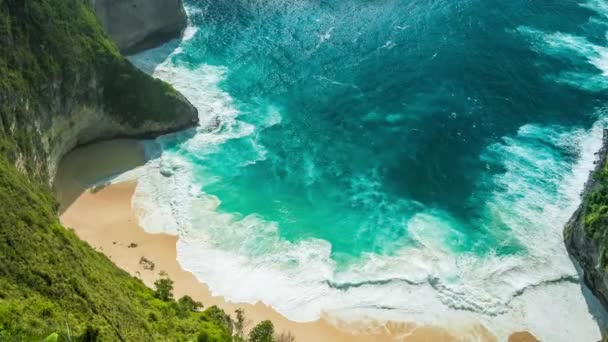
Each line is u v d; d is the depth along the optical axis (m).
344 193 72.44
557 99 85.88
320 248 64.50
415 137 80.31
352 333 55.88
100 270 50.56
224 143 79.50
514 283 60.50
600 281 58.38
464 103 85.62
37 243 45.56
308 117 84.25
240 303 58.12
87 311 41.62
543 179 73.62
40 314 38.50
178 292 58.53
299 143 79.94
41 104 67.62
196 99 86.81
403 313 57.69
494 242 65.31
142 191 70.81
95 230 64.50
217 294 58.84
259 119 83.88
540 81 89.00
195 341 45.53
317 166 76.38
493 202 70.62
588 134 80.19
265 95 88.19
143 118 78.19
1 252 41.88
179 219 67.19
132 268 60.09
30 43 68.81
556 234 66.06
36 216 49.06
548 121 82.50
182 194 70.88
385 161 77.00
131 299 48.69
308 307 58.06
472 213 69.25
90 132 77.06
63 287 42.44
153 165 75.12
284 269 61.88
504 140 79.69
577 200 70.38
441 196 71.88
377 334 55.81
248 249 63.97
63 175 71.56
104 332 40.00
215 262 62.28
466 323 56.88
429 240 65.62
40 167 65.75
